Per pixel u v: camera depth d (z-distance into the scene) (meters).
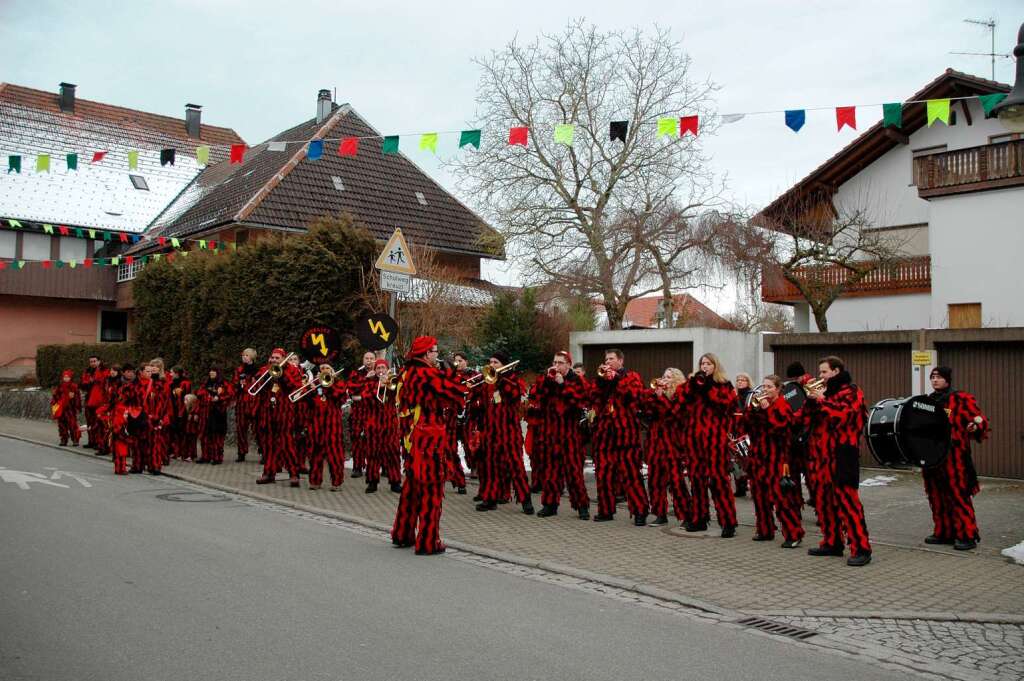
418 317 19.58
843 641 6.16
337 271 18.38
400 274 13.10
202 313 21.62
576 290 23.67
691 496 10.05
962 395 9.30
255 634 5.79
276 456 13.54
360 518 10.60
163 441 14.95
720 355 17.72
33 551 8.16
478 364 21.03
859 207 26.66
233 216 26.34
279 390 13.52
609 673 5.26
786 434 9.31
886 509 12.19
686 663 5.52
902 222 26.50
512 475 11.19
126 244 37.12
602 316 30.30
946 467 9.35
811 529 10.67
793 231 24.16
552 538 9.57
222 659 5.30
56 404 19.59
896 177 26.73
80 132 41.19
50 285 36.34
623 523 10.66
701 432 9.83
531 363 22.02
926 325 25.62
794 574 8.09
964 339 15.59
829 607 7.00
